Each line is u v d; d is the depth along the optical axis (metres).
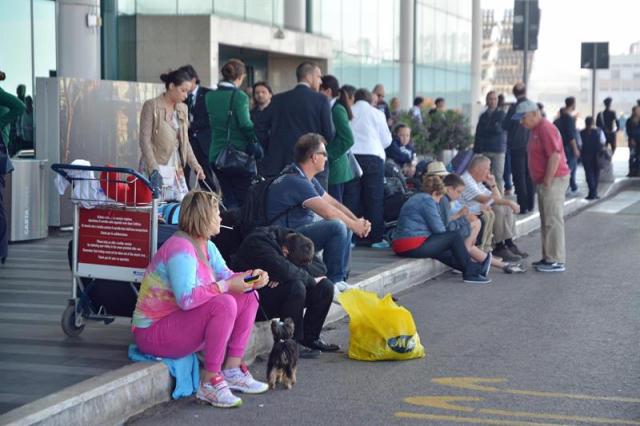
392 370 8.88
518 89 21.14
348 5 35.34
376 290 12.32
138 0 25.00
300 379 8.57
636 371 8.84
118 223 8.74
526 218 20.23
